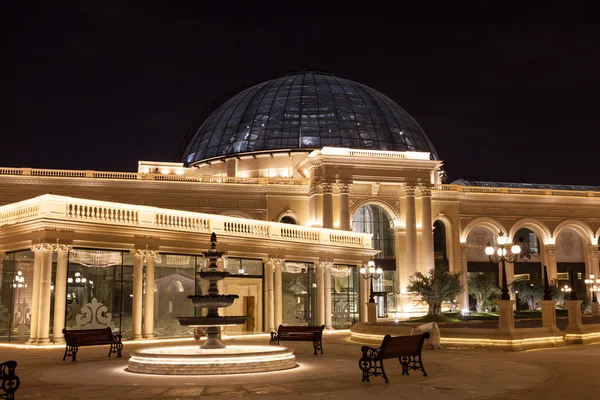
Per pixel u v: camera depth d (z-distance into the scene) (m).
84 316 28.45
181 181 55.25
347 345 28.03
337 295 41.69
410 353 16.56
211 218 32.75
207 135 71.25
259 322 35.94
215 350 19.55
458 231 61.66
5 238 28.89
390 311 58.22
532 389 14.12
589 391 13.83
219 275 20.52
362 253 42.03
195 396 13.17
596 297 62.28
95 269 29.11
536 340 25.30
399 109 74.00
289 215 57.56
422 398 12.88
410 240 56.09
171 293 32.09
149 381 15.47
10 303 29.36
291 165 64.12
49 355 23.00
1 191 49.91
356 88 72.62
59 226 26.66
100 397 13.07
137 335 29.27
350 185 55.88
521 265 66.19
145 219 29.89
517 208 63.97
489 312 56.00
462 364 19.41
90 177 52.50
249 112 69.44
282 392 13.63
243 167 65.56
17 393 13.66
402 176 57.00
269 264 35.59
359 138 66.62
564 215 65.25
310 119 66.88
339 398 12.85
